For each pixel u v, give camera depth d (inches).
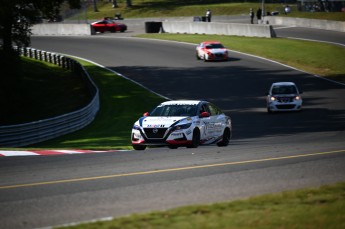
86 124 4419.3
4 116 5236.2
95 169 1955.0
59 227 1118.4
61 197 1478.8
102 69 7696.9
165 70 7440.9
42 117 5191.9
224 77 6929.1
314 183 1603.1
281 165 1957.4
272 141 3294.8
